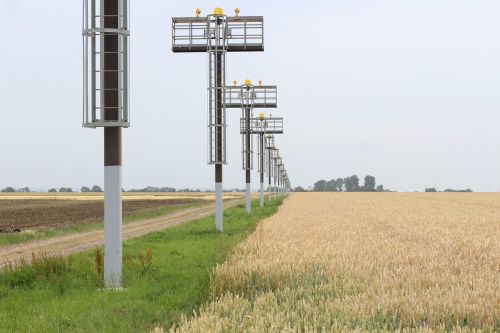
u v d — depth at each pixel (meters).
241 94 43.00
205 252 19.19
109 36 12.83
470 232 23.17
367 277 10.70
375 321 7.50
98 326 9.00
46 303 10.88
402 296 8.53
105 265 12.89
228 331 6.99
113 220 12.91
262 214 42.94
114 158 12.91
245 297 10.12
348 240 18.66
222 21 29.02
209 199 115.12
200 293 10.88
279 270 10.96
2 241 24.22
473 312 7.80
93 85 12.80
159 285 12.70
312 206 58.47
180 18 29.39
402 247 16.59
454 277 10.53
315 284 10.14
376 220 32.50
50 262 13.93
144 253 18.94
